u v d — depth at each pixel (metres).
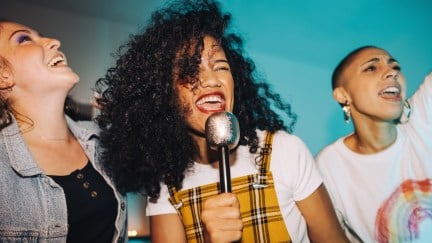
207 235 0.83
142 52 1.30
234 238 0.81
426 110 1.63
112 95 1.38
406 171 1.60
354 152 1.70
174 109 1.22
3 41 1.29
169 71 1.24
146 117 1.26
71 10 2.40
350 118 1.77
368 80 1.69
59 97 1.30
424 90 1.66
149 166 1.23
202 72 1.16
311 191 1.12
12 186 1.16
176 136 1.21
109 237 1.27
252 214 1.11
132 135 1.29
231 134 0.89
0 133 1.20
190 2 1.35
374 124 1.66
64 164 1.26
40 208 1.16
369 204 1.61
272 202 1.11
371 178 1.63
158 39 1.27
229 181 0.88
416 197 1.57
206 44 1.20
